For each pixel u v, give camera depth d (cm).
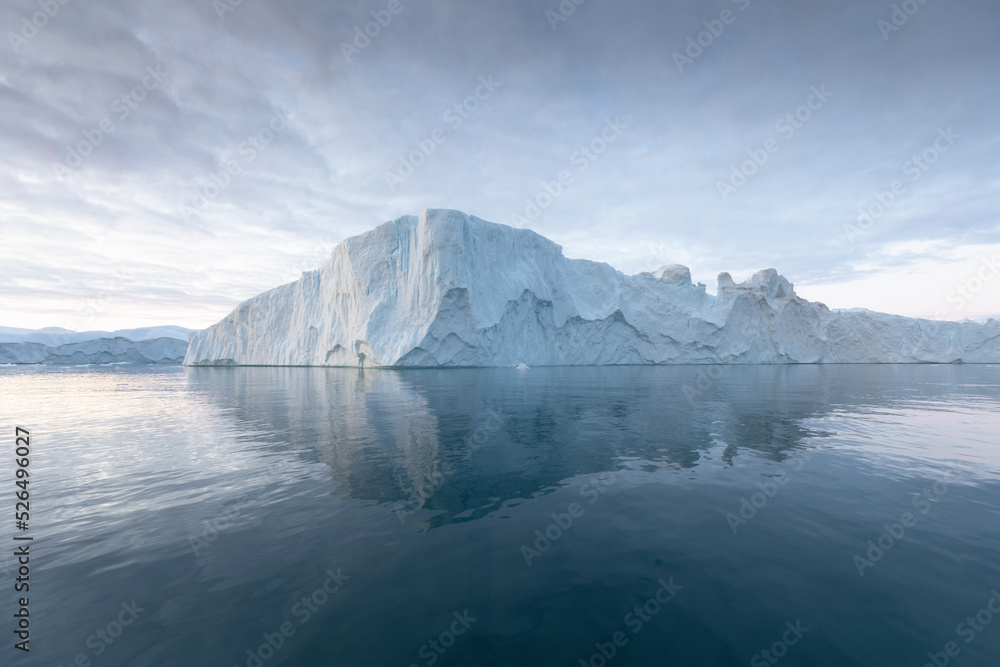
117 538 421
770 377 2775
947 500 517
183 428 981
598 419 1073
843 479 597
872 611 304
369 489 560
